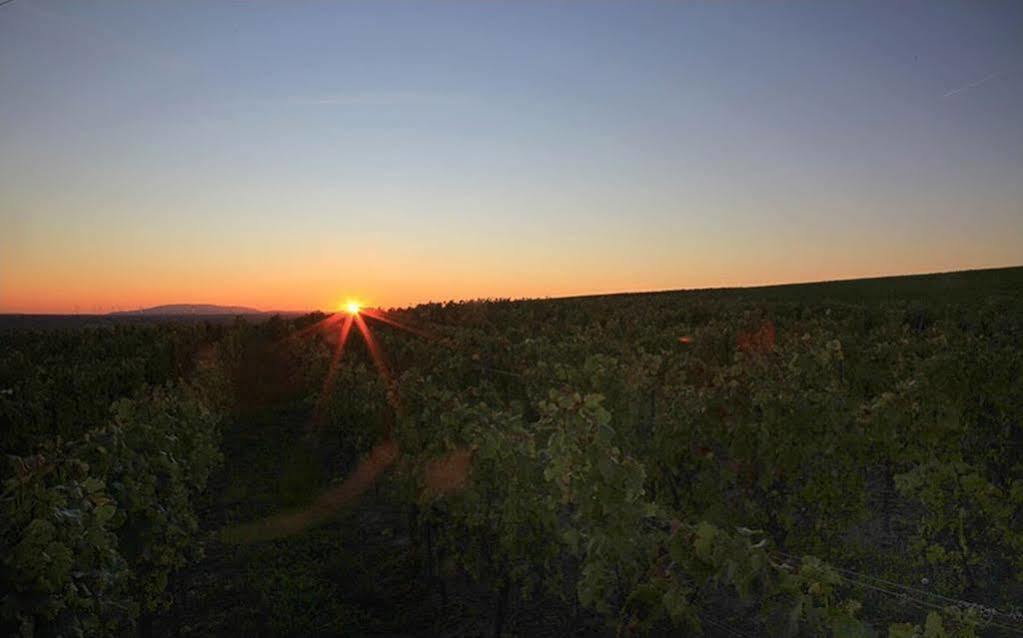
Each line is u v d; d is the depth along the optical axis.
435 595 8.11
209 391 16.59
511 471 6.56
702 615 6.69
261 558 9.23
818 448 7.86
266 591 8.19
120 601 5.59
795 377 9.17
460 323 36.75
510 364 15.65
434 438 8.28
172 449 8.68
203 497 11.95
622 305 44.44
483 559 7.18
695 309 38.44
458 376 15.52
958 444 9.55
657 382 10.45
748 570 4.50
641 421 9.30
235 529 10.37
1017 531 7.88
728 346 21.12
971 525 7.63
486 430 6.96
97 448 6.21
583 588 5.57
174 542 7.56
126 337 31.22
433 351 19.03
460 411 7.94
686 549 4.85
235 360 25.38
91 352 26.86
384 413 12.42
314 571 8.76
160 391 12.64
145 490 6.73
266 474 13.35
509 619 7.34
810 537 7.73
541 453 6.70
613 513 5.24
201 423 10.69
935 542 8.52
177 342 25.95
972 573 7.69
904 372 12.80
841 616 4.16
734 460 7.91
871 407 8.53
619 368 10.28
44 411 13.27
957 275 60.41
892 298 47.16
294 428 17.42
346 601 7.95
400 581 8.50
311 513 11.03
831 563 7.71
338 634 7.22
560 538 6.45
